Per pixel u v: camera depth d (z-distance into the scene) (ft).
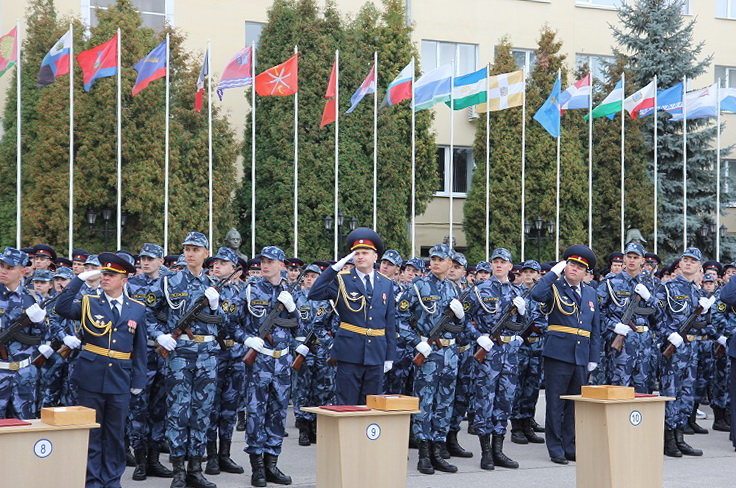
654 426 22.80
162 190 69.77
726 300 33.35
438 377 29.27
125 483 27.12
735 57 94.94
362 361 27.55
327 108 65.00
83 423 19.08
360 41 78.23
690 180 85.97
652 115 85.61
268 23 76.38
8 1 72.23
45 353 26.91
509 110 82.74
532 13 88.79
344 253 74.95
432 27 85.35
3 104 73.67
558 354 31.04
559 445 31.04
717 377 39.19
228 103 78.48
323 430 20.93
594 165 85.40
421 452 28.96
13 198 70.85
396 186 77.15
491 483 27.27
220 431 29.50
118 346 24.59
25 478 18.24
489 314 31.24
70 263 37.93
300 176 73.97
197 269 27.04
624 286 33.73
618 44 90.12
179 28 73.31
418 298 29.40
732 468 30.22
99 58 56.65
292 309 27.96
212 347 26.78
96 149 68.28
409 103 78.43
